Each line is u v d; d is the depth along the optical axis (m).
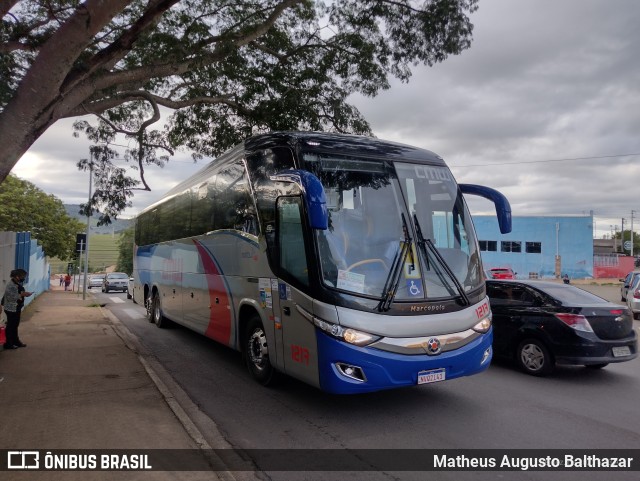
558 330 7.55
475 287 6.09
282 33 11.34
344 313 5.18
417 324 5.39
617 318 7.59
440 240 6.10
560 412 6.04
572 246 48.59
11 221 37.75
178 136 13.06
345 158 5.97
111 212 11.70
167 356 9.36
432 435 5.24
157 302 13.45
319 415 5.87
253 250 6.89
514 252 49.50
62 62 5.73
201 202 9.40
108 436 4.88
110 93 9.46
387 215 5.83
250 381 7.42
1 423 5.21
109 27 9.63
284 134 6.32
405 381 5.29
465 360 5.68
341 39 11.29
